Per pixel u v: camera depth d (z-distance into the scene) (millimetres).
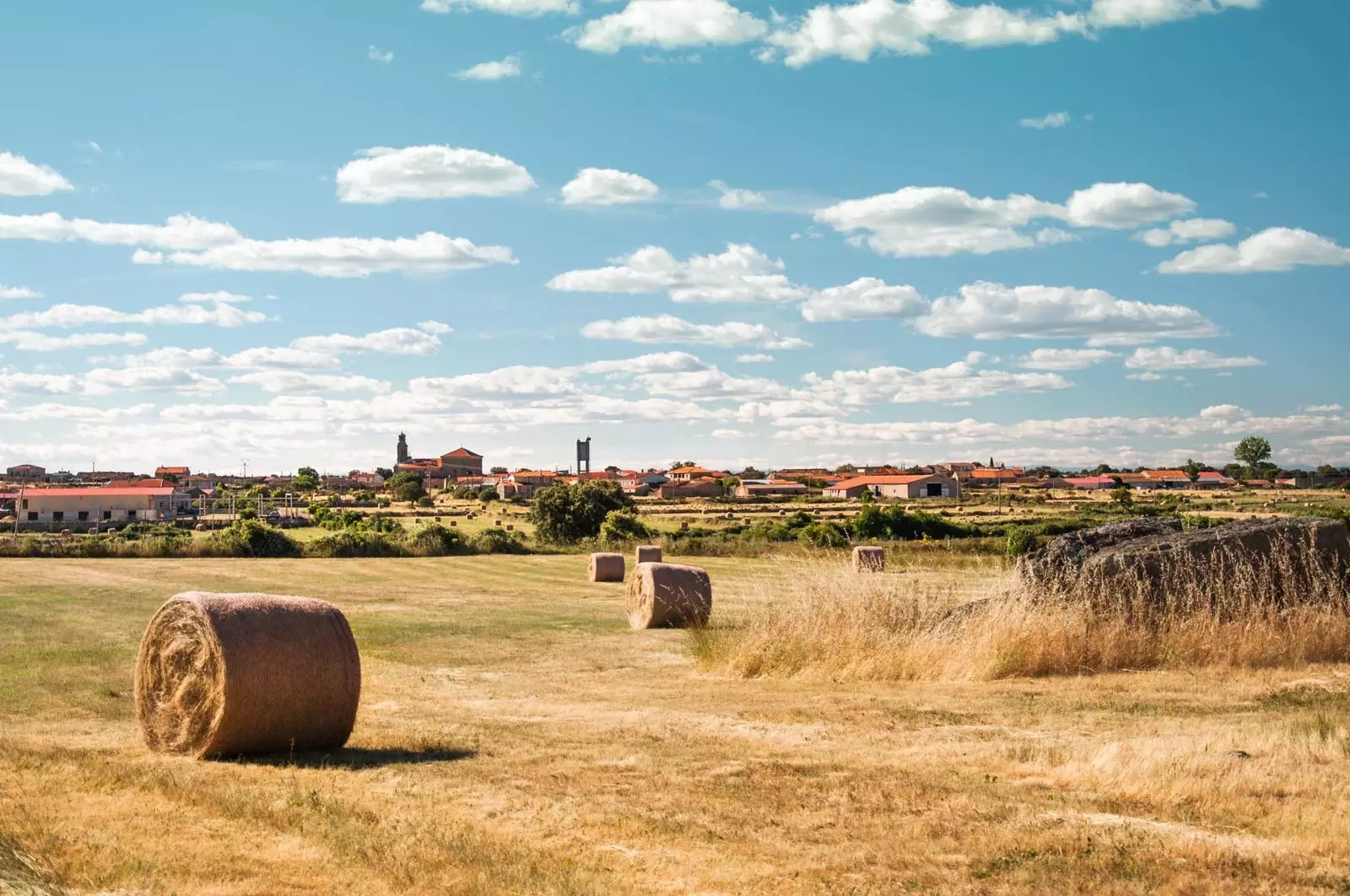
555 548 60250
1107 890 5707
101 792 8500
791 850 6633
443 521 103062
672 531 78062
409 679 16812
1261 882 5711
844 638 15922
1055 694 12211
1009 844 6512
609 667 18359
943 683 13953
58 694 15461
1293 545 14820
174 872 6375
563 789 8359
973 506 109062
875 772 8547
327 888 6172
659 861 6555
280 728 10656
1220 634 13898
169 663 11070
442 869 6457
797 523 82750
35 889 5852
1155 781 7641
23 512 122000
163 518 121625
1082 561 15828
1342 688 11562
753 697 13500
